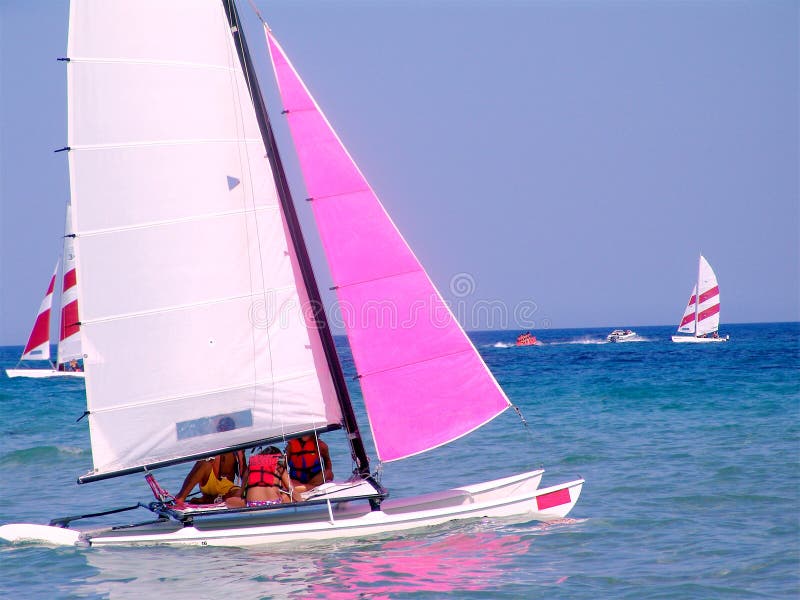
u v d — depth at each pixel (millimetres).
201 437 37031
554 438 68062
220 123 37281
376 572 32031
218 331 37062
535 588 29625
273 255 37781
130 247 36219
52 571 33219
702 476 48688
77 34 35625
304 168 38562
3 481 57375
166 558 34875
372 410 38688
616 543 35219
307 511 39594
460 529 38031
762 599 27859
